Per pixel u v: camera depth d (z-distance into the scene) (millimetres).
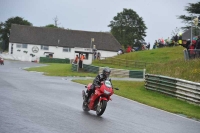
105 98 15852
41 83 30969
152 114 18922
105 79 16328
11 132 10602
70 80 38031
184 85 27219
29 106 16406
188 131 14695
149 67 46844
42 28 122250
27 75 41406
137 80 42344
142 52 74750
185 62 36250
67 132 11430
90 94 16922
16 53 117750
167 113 20156
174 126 15648
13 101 17531
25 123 12219
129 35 141125
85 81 37000
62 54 118688
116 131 12633
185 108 23562
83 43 119312
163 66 38938
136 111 19375
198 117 19656
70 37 120562
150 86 32219
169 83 29375
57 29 122625
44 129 11516
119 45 120875
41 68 61594
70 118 14320
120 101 23297
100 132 12055
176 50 71625
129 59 71062
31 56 114688
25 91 23078
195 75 31484
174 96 28297
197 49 36781
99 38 121000
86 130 12117
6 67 59344
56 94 23172
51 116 14250
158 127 14797
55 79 38188
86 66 56125
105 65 64500
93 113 16766
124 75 51531
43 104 17656
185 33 70812
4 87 24266
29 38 118562
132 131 13039
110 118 15727
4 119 12562
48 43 118250
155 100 26344
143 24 144625
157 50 74125
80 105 19109
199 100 25031
